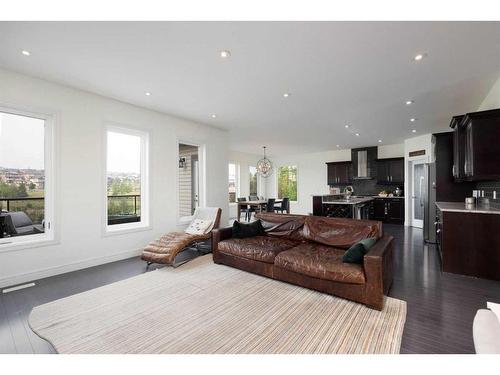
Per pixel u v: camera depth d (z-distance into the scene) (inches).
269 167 389.4
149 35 88.9
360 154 347.3
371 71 117.7
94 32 86.8
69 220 137.1
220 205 238.1
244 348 69.9
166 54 102.3
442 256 133.1
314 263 103.1
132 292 107.9
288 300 99.0
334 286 100.0
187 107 172.9
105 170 153.2
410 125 224.7
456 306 94.5
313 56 103.7
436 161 191.2
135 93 146.7
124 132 168.2
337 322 83.0
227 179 246.4
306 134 263.7
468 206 148.0
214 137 232.1
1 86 115.7
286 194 443.2
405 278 123.8
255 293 105.7
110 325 82.4
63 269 134.0
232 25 83.4
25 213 130.3
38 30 85.4
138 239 169.6
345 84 133.3
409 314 88.7
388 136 274.4
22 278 120.5
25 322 84.6
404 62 108.9
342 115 192.4
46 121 132.5
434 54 101.8
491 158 120.3
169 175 190.5
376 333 76.5
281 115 192.2
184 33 87.7
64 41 92.5
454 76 123.2
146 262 153.1
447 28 84.4
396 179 317.7
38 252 126.2
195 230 171.5
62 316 88.2
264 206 337.1
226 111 182.4
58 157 133.0
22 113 124.2
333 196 288.5
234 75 122.2
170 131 191.9
